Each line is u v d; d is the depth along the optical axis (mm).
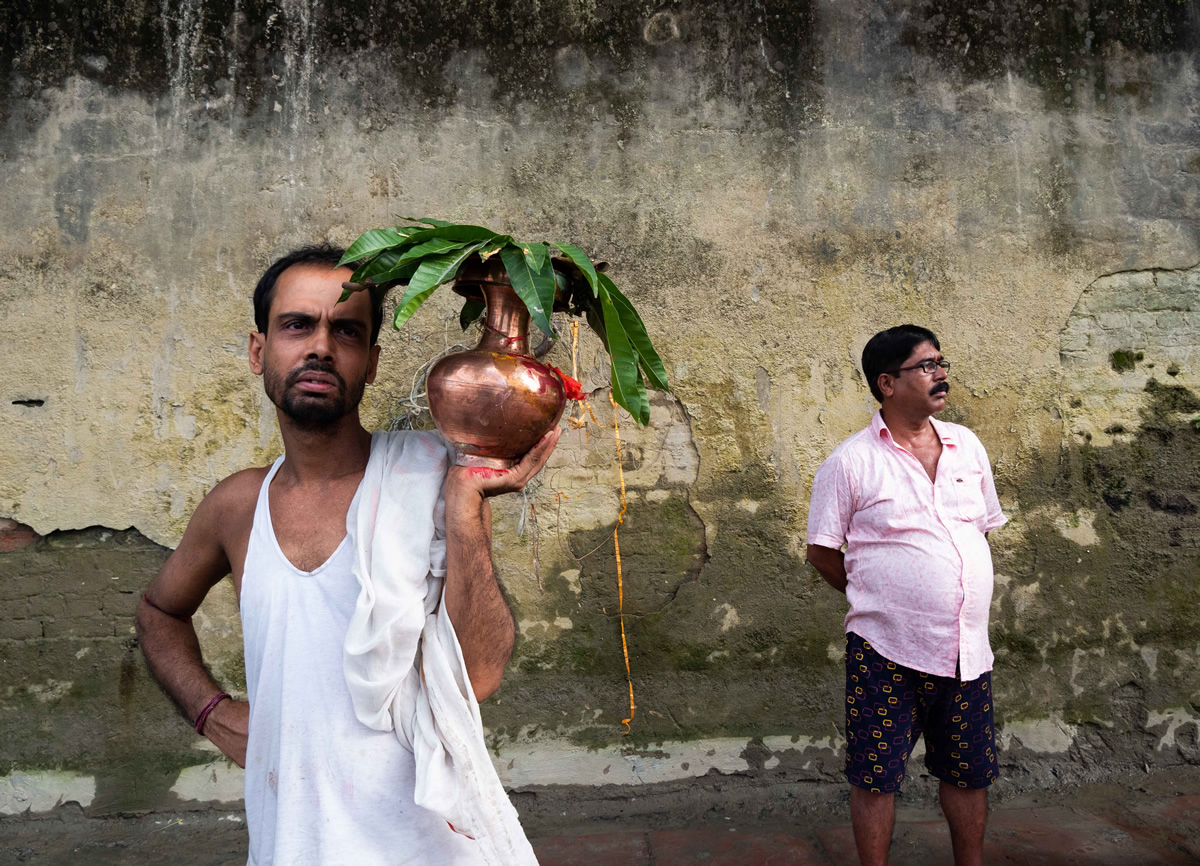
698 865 2734
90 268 3008
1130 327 3301
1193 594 3307
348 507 1337
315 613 1256
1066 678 3262
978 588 2328
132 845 2883
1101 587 3277
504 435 1244
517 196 3131
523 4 3143
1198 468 3312
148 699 3012
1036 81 3297
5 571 2980
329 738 1208
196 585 1528
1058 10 3303
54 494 2992
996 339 3258
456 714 1226
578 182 3148
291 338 1309
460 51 3123
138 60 3045
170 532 3021
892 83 3252
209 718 1448
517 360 1274
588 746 3143
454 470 1274
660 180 3170
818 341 3207
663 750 3166
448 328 3080
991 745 2373
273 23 3080
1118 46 3326
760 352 3193
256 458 3049
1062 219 3291
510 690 3121
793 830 2951
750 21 3205
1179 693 3289
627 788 3146
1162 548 3299
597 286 1293
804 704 3205
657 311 3166
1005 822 2965
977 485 2459
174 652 1524
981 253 3260
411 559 1232
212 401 3035
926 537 2342
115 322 3012
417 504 1271
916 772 3197
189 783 3014
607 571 3156
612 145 3158
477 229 1305
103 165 3027
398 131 3104
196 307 3033
